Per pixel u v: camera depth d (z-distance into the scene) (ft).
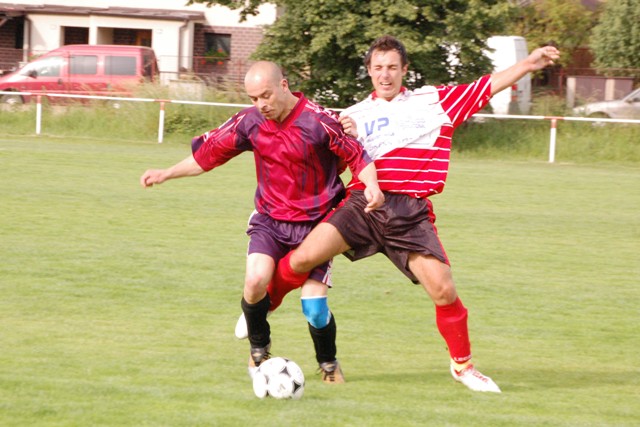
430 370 36.35
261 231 33.42
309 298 33.19
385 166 33.37
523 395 33.09
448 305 33.45
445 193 97.60
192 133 151.33
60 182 92.73
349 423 28.71
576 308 49.14
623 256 65.16
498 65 185.78
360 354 38.68
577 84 184.96
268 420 28.73
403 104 33.76
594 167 132.05
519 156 143.64
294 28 155.33
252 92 31.27
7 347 37.14
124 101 155.74
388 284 53.52
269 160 32.89
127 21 239.50
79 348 37.45
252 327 33.50
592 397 33.12
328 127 31.94
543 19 246.47
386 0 148.46
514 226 77.36
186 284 51.26
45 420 28.09
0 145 128.16
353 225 33.01
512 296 51.55
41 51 230.48
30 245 60.44
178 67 224.33
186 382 32.99
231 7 161.07
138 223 71.15
